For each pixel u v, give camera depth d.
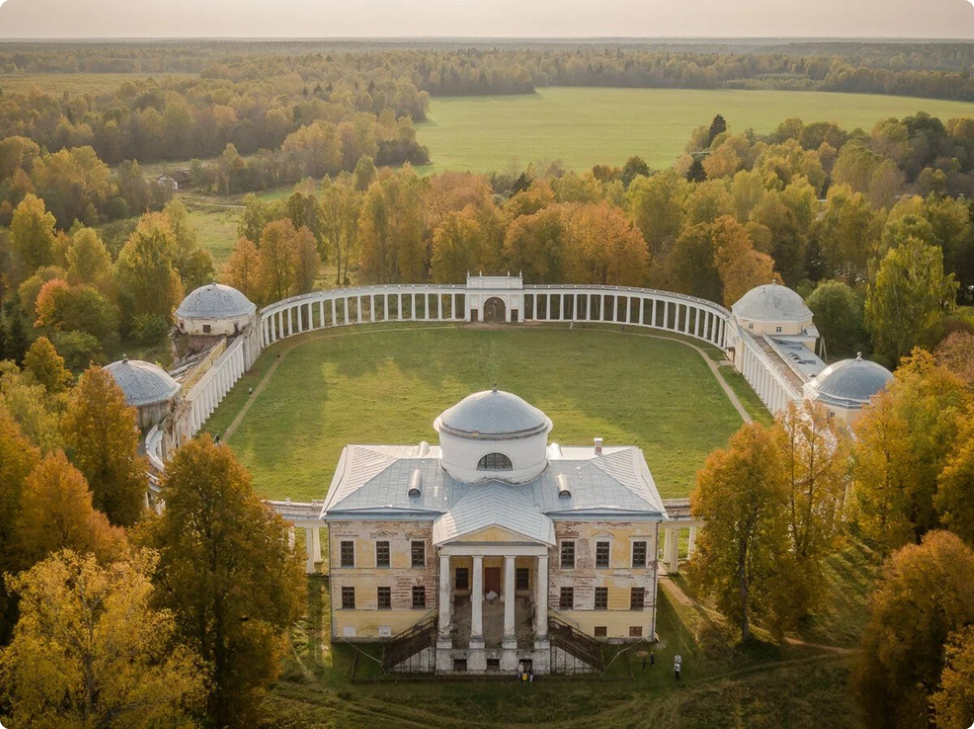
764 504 106.50
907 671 91.00
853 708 99.12
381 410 186.50
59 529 100.75
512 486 111.38
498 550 103.38
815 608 108.44
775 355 193.25
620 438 172.38
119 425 118.81
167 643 90.62
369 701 100.88
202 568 92.88
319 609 116.12
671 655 108.31
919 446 119.06
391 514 107.62
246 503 95.81
